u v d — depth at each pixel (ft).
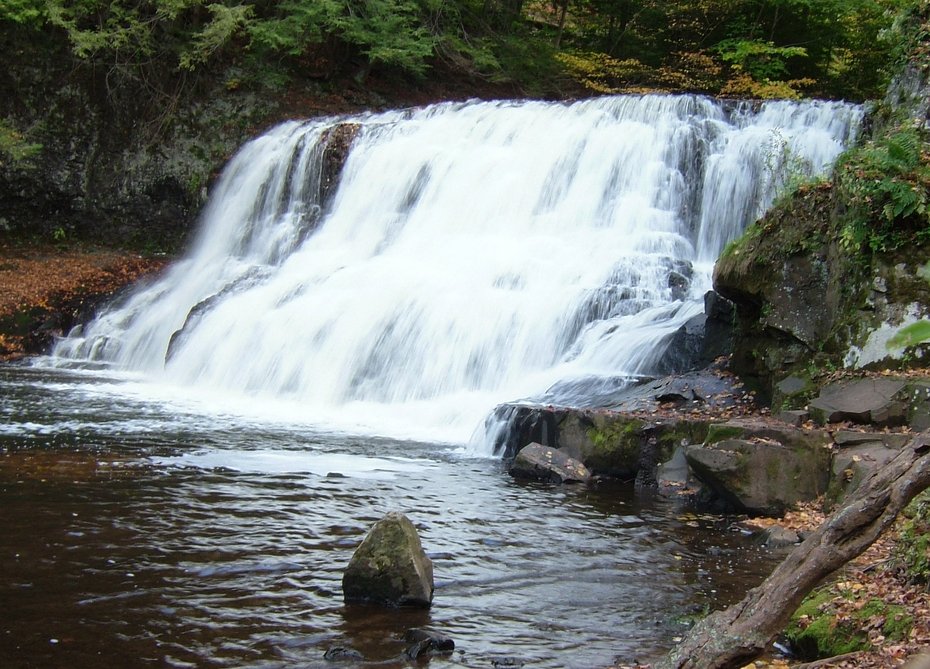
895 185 36.35
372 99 97.66
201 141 87.97
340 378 54.49
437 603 22.95
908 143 39.11
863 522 13.88
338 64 98.02
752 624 14.07
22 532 26.94
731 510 33.27
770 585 14.24
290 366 56.44
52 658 18.90
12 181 85.05
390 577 22.67
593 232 63.52
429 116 81.25
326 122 85.20
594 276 55.36
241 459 37.52
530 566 26.13
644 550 28.02
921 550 20.99
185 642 19.95
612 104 72.59
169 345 63.21
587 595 23.93
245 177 83.76
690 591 24.43
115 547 25.96
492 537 28.73
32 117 86.02
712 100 69.26
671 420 37.11
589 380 45.29
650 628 21.76
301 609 22.11
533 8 116.06
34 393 52.70
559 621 22.06
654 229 62.64
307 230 76.07
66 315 73.26
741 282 41.14
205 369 59.88
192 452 38.45
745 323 42.19
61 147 86.28
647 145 65.92
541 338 51.34
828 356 37.24
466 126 76.33
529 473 37.40
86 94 87.15
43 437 40.29
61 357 68.95
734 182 62.39
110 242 87.35
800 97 89.25
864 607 19.98
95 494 31.24
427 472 37.17
